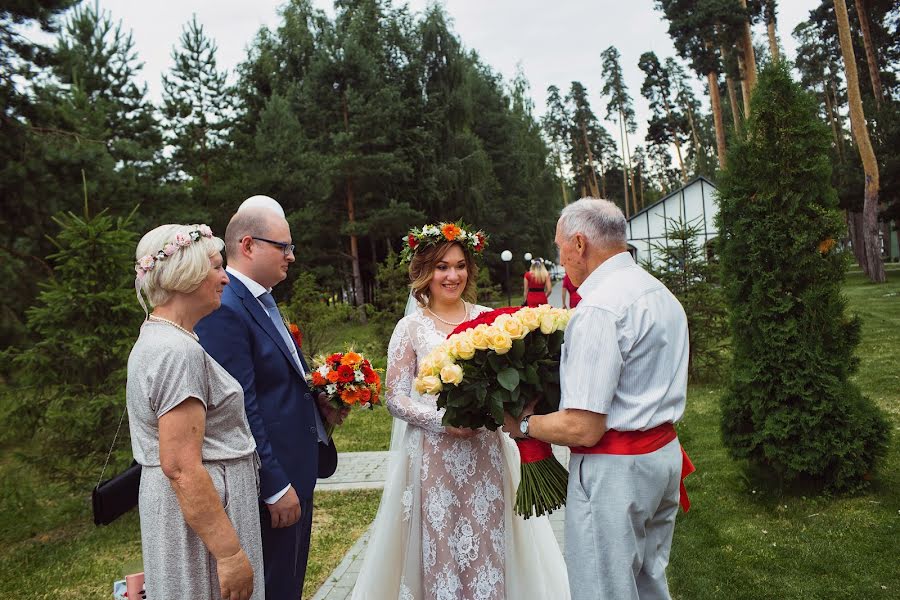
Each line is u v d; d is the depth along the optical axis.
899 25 28.69
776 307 4.66
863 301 17.69
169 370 1.91
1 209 9.60
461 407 2.45
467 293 3.44
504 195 37.94
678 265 9.97
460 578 2.96
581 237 2.32
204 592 1.95
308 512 2.83
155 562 1.94
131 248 5.94
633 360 2.14
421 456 3.05
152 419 1.95
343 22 32.22
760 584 3.60
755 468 5.10
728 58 21.88
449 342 2.46
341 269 30.09
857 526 4.18
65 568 4.70
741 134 4.97
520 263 38.19
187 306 2.08
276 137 25.25
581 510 2.20
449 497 2.97
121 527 5.64
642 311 2.15
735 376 4.88
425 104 31.34
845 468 4.56
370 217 27.36
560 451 6.76
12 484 5.78
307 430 2.77
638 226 30.36
